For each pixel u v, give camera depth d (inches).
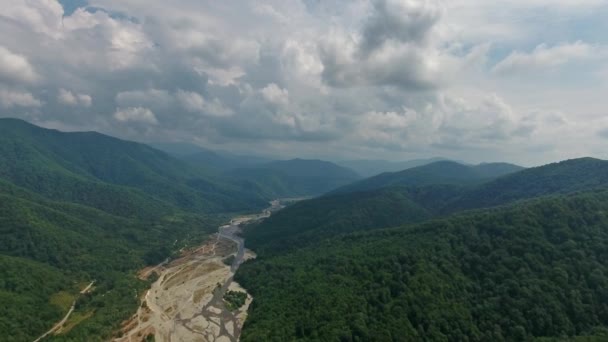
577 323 7278.5
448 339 7278.5
